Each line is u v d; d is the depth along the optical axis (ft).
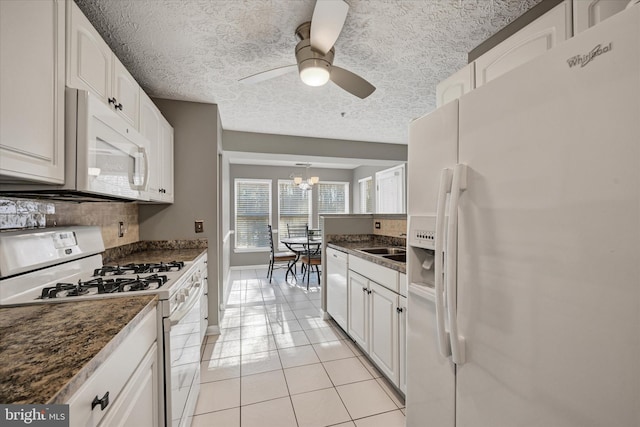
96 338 2.43
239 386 6.07
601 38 1.82
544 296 2.15
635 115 1.66
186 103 8.30
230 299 12.23
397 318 5.61
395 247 8.72
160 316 3.77
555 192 2.08
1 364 1.99
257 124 10.70
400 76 6.95
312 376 6.45
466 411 2.94
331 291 9.41
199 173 8.37
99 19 4.70
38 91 2.96
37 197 4.15
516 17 4.82
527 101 2.29
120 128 4.29
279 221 19.80
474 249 2.75
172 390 3.83
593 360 1.87
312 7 4.51
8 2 2.60
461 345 2.87
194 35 5.19
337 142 12.87
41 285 3.92
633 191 1.67
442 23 4.94
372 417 5.20
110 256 6.26
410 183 3.92
